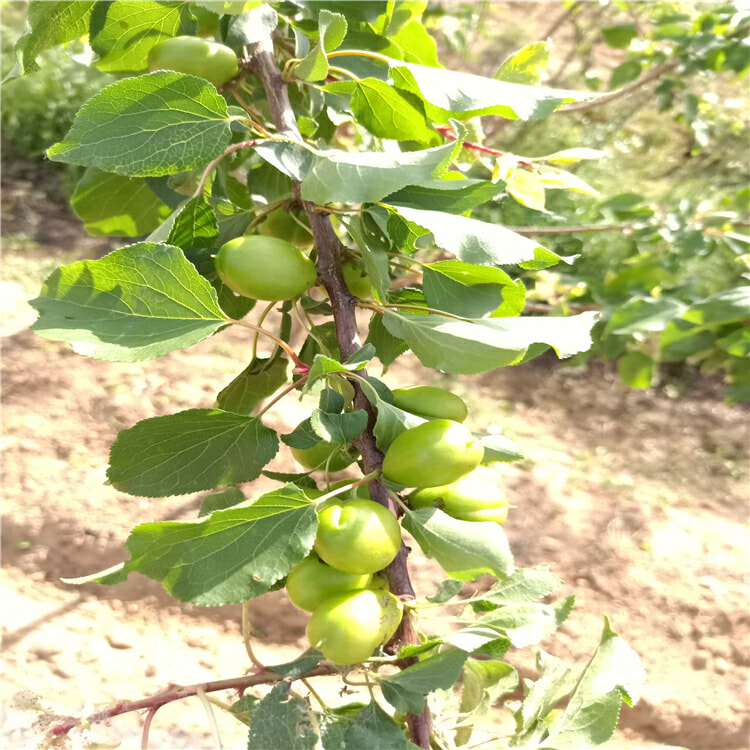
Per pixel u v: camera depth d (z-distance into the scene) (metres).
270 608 0.89
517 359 0.24
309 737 0.23
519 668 0.82
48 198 1.63
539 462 1.20
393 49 0.34
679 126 2.00
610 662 0.29
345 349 0.25
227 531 0.21
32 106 1.72
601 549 1.00
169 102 0.24
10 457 1.01
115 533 0.93
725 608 0.91
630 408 1.42
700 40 0.87
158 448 0.25
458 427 0.23
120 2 0.30
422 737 0.26
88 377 1.17
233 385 0.32
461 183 0.25
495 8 1.83
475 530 0.23
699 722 0.78
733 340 0.56
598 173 1.78
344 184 0.22
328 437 0.22
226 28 0.31
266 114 0.36
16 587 0.86
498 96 0.27
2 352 1.18
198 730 0.71
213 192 0.31
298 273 0.25
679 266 0.82
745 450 1.31
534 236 1.03
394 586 0.25
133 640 0.82
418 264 0.26
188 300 0.23
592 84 1.40
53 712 0.24
